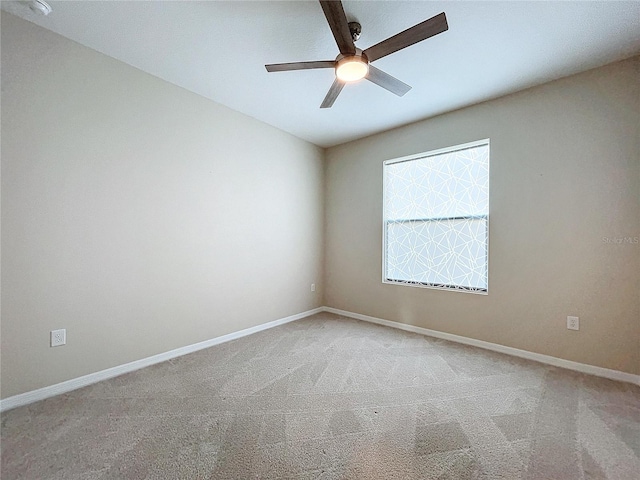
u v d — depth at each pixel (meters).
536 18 1.79
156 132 2.51
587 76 2.34
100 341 2.20
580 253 2.37
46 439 1.53
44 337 1.95
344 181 4.12
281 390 2.05
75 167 2.07
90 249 2.15
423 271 3.36
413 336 3.21
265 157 3.48
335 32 1.60
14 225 1.83
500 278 2.78
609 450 1.46
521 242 2.66
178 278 2.67
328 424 1.67
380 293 3.71
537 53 2.13
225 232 3.06
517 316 2.68
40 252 1.93
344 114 3.21
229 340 3.07
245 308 3.26
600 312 2.29
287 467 1.36
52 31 1.96
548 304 2.52
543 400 1.92
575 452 1.45
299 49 2.14
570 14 1.76
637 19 1.79
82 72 2.10
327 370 2.37
